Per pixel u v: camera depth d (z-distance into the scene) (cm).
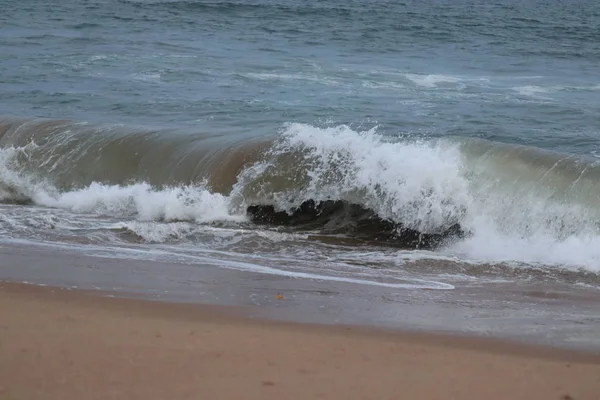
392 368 905
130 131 2470
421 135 3312
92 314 1111
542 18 10050
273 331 1076
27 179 2366
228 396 770
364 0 11475
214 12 8312
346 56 5825
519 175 2012
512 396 823
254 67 5028
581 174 1981
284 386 809
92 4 8625
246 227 2017
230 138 2334
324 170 2120
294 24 7719
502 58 6222
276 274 1552
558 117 3812
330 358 933
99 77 4488
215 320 1136
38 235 1816
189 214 2095
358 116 3659
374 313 1258
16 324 1011
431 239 1967
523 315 1316
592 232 1889
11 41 5712
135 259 1608
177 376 823
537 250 1869
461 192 2012
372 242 1925
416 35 7450
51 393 757
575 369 950
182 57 5319
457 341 1093
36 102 3775
